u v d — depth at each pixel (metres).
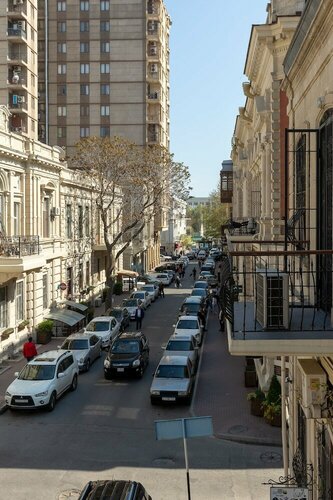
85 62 69.38
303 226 9.99
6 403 19.45
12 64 54.09
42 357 21.34
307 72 9.70
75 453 15.60
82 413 19.23
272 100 17.73
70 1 69.19
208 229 87.56
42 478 13.95
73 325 32.16
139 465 14.75
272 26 17.08
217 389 21.83
